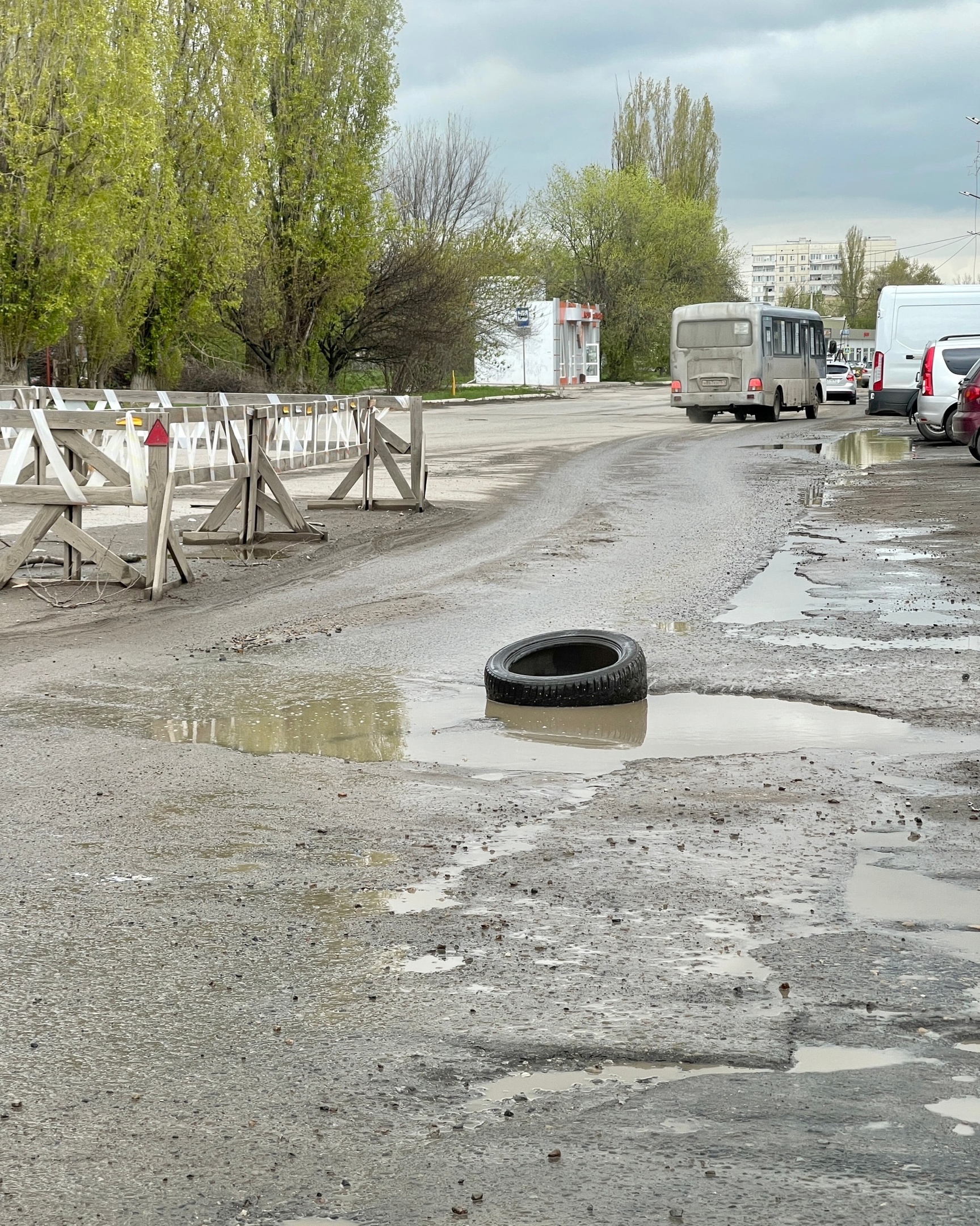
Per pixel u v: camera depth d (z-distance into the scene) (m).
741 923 4.34
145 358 45.66
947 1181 2.82
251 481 14.42
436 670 8.41
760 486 20.59
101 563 11.47
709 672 8.17
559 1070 3.35
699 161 110.69
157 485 11.12
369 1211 2.75
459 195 61.97
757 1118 3.09
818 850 5.05
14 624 10.09
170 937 4.27
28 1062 3.42
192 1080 3.31
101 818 5.55
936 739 6.66
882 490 19.52
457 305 59.81
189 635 9.62
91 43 36.66
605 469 24.50
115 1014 3.70
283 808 5.67
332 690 7.92
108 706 7.54
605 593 11.20
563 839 5.23
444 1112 3.15
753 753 6.47
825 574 11.97
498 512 17.75
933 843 5.13
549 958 4.06
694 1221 2.70
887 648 8.79
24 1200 2.81
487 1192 2.81
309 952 4.13
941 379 28.11
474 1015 3.67
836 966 3.97
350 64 51.25
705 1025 3.58
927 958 4.03
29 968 4.03
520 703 7.46
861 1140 2.99
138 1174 2.90
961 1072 3.31
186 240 44.56
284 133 51.03
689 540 14.62
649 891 4.64
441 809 5.64
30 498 11.41
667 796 5.79
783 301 194.12
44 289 37.47
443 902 4.56
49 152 36.84
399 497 19.42
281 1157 2.96
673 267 102.69
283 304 52.78
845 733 6.82
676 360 40.19
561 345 87.50
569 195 99.88
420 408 17.92
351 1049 3.48
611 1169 2.88
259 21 45.06
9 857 5.07
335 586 11.78
